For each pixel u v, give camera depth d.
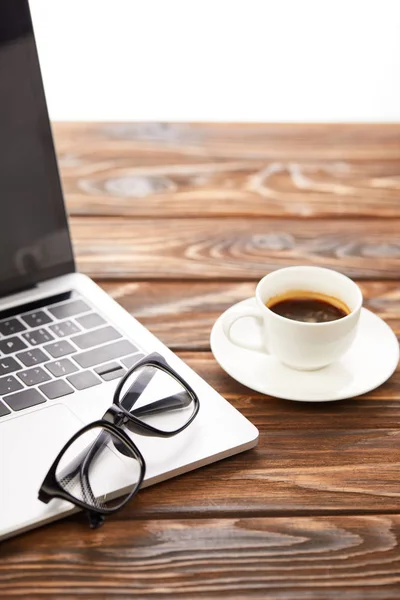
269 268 1.04
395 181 1.23
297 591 0.62
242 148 1.31
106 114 2.08
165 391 0.79
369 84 2.14
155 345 0.85
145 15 2.16
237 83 2.13
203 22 2.15
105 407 0.76
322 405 0.81
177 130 1.36
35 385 0.79
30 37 0.87
